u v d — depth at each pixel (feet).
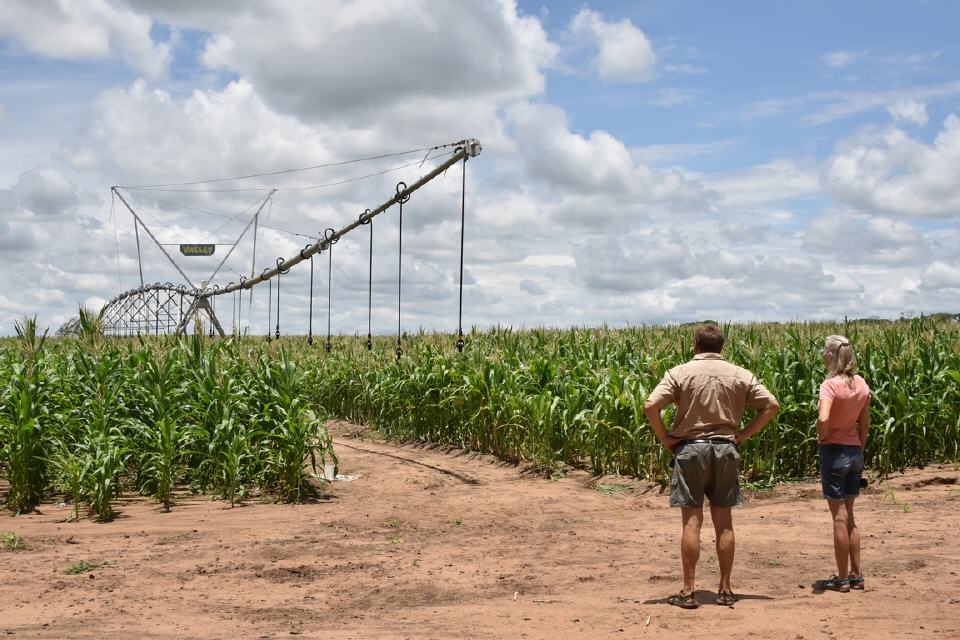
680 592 21.42
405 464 54.08
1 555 28.94
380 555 28.73
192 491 43.91
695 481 20.79
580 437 49.88
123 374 45.70
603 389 48.34
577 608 21.18
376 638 18.52
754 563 26.23
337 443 65.77
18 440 38.37
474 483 47.34
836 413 22.39
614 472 47.50
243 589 24.06
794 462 44.83
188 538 32.30
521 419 52.39
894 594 21.34
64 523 35.86
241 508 39.88
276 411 44.24
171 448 40.47
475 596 22.97
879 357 47.98
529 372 56.34
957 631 17.92
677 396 21.43
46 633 19.11
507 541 31.12
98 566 26.99
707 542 30.01
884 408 44.11
